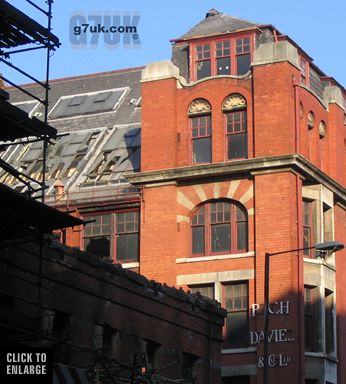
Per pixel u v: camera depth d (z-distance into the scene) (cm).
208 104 6300
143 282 4397
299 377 5809
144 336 4384
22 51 3747
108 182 6544
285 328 5853
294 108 6162
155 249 6200
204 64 6431
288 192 6009
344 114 6856
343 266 6494
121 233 6347
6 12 3519
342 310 6406
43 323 3638
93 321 4075
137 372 3825
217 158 6197
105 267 4159
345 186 6694
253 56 6250
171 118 6328
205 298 4891
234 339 5978
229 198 6141
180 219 6216
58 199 6488
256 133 6116
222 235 6147
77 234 6400
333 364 6178
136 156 6681
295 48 6272
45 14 3734
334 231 6419
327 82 6850
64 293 3934
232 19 6506
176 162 6288
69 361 3888
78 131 7119
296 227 6028
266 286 4553
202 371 4778
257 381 5841
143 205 6284
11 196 3306
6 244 3531
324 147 6588
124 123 7044
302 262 6044
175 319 4612
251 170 6069
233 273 6034
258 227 6025
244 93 6219
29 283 3759
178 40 6538
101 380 3791
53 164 6894
